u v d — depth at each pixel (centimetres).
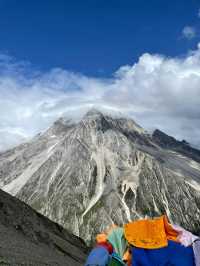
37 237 8000
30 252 5700
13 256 4672
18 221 8056
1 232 6425
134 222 1392
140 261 1324
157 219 1399
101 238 1355
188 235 1373
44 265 5025
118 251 1330
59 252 7669
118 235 1358
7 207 8319
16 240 6334
